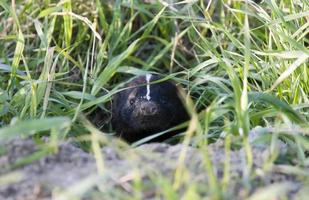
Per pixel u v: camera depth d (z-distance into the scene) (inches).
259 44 498.0
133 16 520.4
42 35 476.7
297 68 425.7
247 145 297.6
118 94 494.6
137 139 476.1
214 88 465.4
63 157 305.0
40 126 286.2
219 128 400.8
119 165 292.7
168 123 462.6
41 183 272.2
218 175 290.0
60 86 496.4
